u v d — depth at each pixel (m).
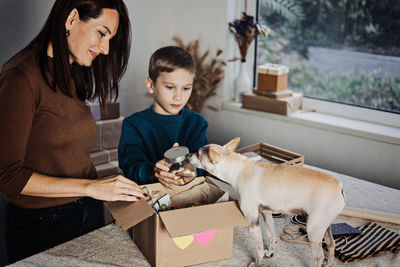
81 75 1.10
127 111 2.35
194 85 2.32
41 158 1.03
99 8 0.94
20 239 1.10
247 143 2.30
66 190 0.95
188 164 1.07
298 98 2.16
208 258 1.00
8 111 0.89
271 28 2.24
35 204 1.07
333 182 0.87
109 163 1.82
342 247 1.05
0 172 0.91
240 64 2.29
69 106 1.04
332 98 2.13
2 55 1.65
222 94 2.33
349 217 1.23
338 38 2.02
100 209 1.28
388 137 1.79
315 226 0.87
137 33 2.26
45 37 0.97
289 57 2.22
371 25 1.90
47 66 0.97
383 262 1.02
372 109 1.99
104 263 0.99
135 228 1.06
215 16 2.24
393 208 1.31
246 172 0.94
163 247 0.95
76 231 1.17
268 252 1.02
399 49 1.84
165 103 1.16
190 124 1.31
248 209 0.93
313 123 2.00
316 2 2.03
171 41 2.48
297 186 0.88
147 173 1.14
